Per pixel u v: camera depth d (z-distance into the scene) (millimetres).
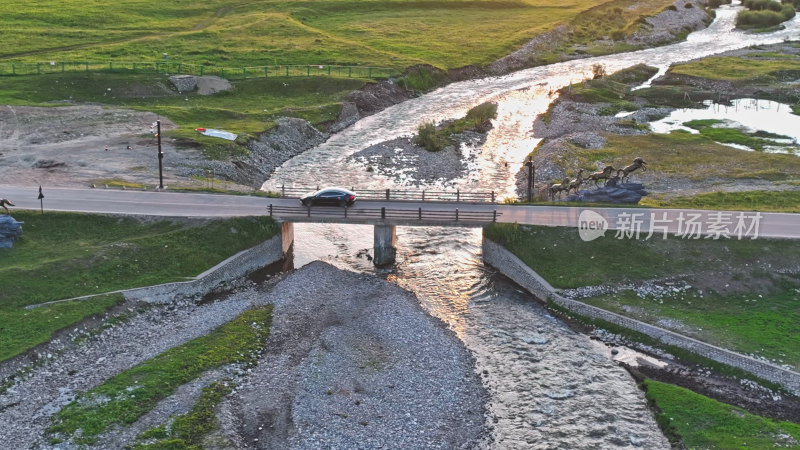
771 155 91625
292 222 67438
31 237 61562
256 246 63719
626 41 178375
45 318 50531
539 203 69625
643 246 61125
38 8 164500
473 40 165875
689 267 58594
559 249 61812
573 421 43375
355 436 41469
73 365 47375
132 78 114875
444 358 49469
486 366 49156
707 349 48656
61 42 139625
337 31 166750
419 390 45906
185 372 46375
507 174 87750
